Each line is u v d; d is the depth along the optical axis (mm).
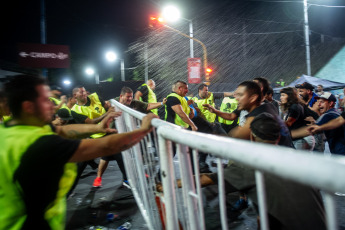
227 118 4312
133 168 3330
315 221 1301
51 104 1391
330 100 4039
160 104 5039
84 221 3250
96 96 4820
